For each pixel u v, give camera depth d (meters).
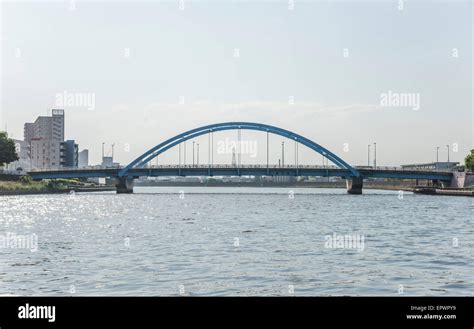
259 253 38.06
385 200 154.12
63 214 86.69
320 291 25.55
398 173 197.12
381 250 40.12
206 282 27.45
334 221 71.94
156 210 100.06
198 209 104.44
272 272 30.27
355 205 123.25
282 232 54.78
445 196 185.62
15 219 75.38
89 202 132.12
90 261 34.09
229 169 189.75
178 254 37.44
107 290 25.59
